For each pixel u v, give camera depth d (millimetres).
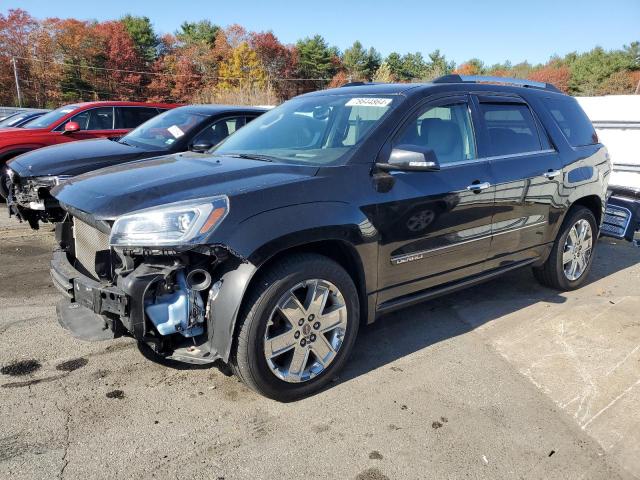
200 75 69750
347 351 3289
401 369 3520
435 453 2691
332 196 3078
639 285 5266
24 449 2627
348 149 3373
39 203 5578
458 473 2553
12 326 3992
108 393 3145
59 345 3711
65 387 3193
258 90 36344
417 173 3482
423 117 3680
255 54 70375
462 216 3730
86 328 3100
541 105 4660
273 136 4035
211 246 2676
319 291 3092
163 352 2887
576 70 69250
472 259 3955
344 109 3846
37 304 4438
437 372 3488
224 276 2807
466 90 4039
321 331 3145
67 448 2650
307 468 2564
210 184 2986
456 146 3844
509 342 3943
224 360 2791
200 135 6590
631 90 65500
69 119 8781
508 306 4645
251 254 2713
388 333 4074
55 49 63031
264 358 2904
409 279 3570
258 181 3006
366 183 3236
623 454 2719
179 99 68875
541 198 4375
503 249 4199
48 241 6359
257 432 2822
